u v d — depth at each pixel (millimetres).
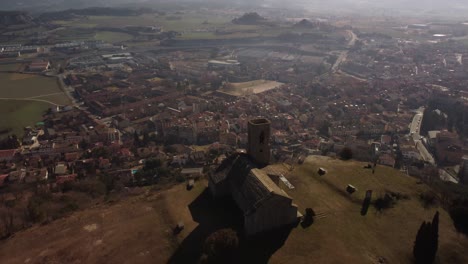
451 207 92750
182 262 79562
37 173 171875
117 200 108438
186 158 186000
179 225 89625
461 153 186375
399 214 92125
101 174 166500
